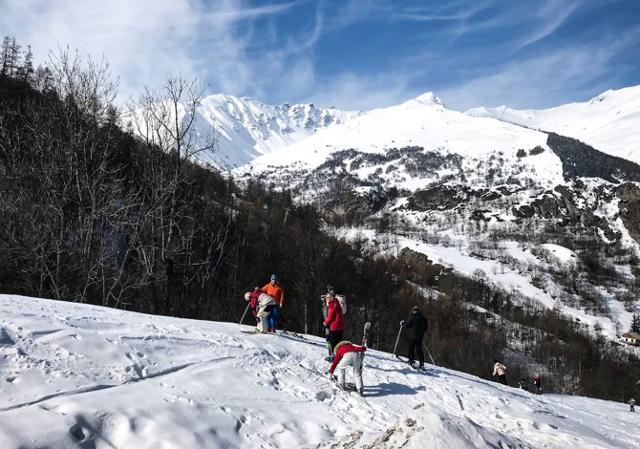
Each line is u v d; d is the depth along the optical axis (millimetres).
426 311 67750
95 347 9125
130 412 7281
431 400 11828
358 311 48031
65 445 6258
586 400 36969
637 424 21219
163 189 22625
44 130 22891
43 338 8781
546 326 105812
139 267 24172
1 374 7461
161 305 22562
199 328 12742
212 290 32719
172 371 9469
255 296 15000
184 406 7961
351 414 9898
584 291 152125
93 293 25156
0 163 22219
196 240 29344
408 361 15727
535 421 11625
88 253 22094
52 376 7820
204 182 29594
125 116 24344
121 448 6668
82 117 23203
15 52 75875
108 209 22625
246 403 8961
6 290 23188
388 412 10367
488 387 15469
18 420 6316
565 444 10219
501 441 7648
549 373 76562
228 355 10969
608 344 111562
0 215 21781
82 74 23500
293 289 44094
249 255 40812
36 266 21891
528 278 154500
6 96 26734
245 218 40625
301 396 10172
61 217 22078
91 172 23500
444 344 61719
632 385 81625
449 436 7160
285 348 13055
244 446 7594
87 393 7625
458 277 119938
